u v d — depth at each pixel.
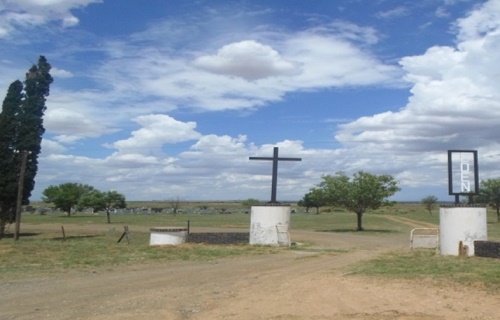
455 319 9.16
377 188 45.50
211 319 9.48
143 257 21.52
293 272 16.45
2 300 11.86
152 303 11.23
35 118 39.62
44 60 40.62
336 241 32.41
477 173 21.70
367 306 10.21
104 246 26.83
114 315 10.02
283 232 27.27
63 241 32.47
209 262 19.97
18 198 33.88
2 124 38.72
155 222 62.84
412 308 10.00
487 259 18.73
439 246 22.20
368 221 66.00
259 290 12.55
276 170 28.06
